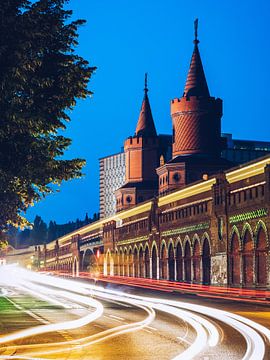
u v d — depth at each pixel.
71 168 23.94
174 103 107.19
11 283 96.12
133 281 103.44
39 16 21.22
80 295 57.53
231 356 17.42
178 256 84.88
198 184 79.56
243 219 65.19
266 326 26.25
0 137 21.00
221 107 107.25
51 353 18.02
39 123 20.98
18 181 25.02
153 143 126.94
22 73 19.91
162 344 20.36
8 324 27.80
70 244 162.25
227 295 57.12
